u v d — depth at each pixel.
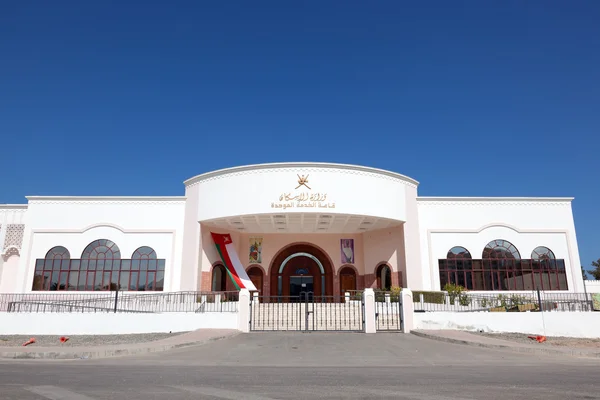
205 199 25.50
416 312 18.11
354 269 30.72
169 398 6.39
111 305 24.78
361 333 17.09
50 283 25.62
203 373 8.78
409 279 25.14
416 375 8.61
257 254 30.86
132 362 10.59
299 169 24.05
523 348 13.00
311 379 8.09
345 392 6.87
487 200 27.05
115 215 26.53
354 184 24.25
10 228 26.59
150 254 26.09
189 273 25.20
